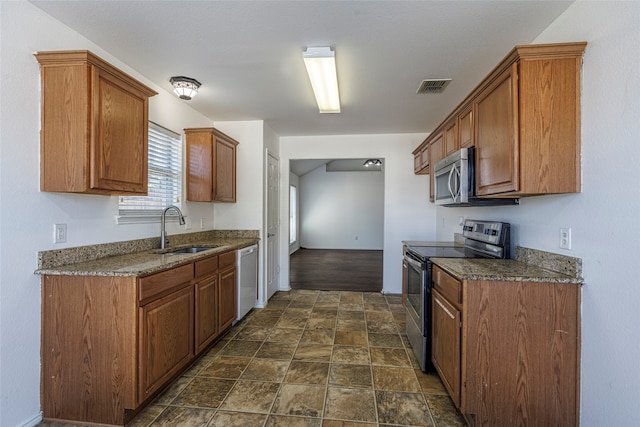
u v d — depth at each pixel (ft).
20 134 5.08
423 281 7.31
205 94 9.29
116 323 5.42
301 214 31.07
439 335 6.55
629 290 4.10
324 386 6.71
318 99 9.25
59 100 5.33
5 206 4.89
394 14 5.47
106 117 5.67
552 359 5.07
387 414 5.82
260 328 9.96
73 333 5.49
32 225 5.30
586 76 4.84
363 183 30.63
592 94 4.72
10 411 5.02
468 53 6.84
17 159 5.04
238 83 8.49
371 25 5.81
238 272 10.00
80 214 6.23
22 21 5.09
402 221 14.19
